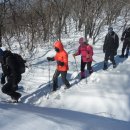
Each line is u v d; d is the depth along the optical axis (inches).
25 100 362.9
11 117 185.6
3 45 685.3
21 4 714.2
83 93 362.9
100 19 850.1
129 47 575.8
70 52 640.4
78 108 329.4
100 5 762.2
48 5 774.5
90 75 447.2
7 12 663.8
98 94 354.0
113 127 197.8
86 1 757.3
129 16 1042.7
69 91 383.2
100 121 209.6
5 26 706.2
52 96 371.9
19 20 717.3
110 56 488.7
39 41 728.3
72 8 855.1
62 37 830.5
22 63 334.6
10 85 335.0
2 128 166.4
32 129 168.7
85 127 183.0
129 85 392.5
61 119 193.8
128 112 311.1
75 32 898.7
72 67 506.6
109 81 414.9
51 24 761.6
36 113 205.5
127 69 480.1
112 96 343.6
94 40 740.7
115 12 917.2
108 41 482.6
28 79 443.8
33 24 735.1
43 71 482.6
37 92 392.8
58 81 434.9
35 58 581.0
